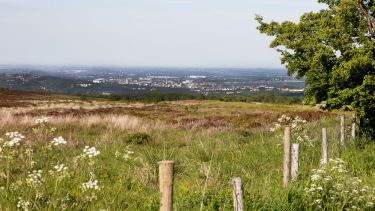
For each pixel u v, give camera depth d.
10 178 9.02
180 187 10.45
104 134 19.98
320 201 8.12
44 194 7.86
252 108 63.53
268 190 8.91
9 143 7.31
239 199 6.54
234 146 15.67
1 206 7.04
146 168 11.53
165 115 41.34
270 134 21.83
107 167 12.05
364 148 15.22
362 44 16.66
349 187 8.70
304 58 17.73
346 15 16.67
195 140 19.28
